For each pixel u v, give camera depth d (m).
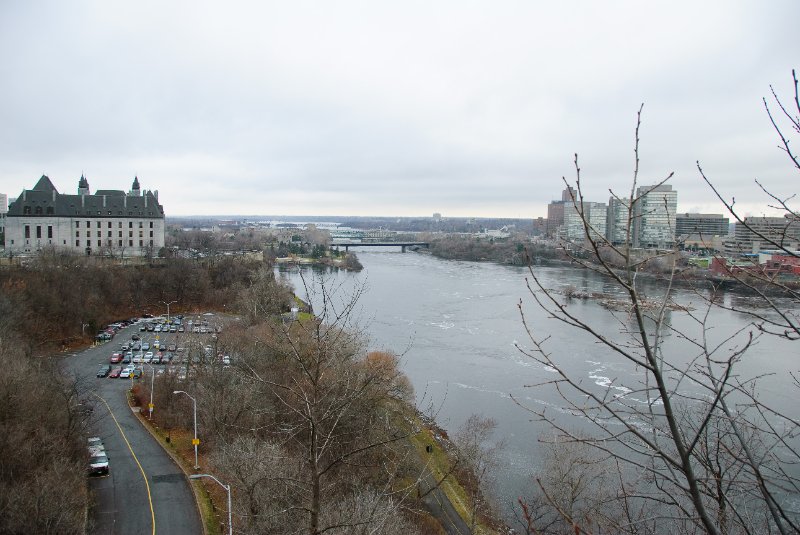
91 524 38.03
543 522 41.41
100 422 59.94
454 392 72.44
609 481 34.88
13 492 33.12
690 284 12.14
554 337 99.19
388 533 22.80
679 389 59.75
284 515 28.70
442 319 116.94
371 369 32.34
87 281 113.50
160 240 169.00
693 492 7.82
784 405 55.75
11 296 89.69
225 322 92.56
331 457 32.47
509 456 54.22
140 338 100.38
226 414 47.62
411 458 39.41
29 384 45.91
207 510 41.53
